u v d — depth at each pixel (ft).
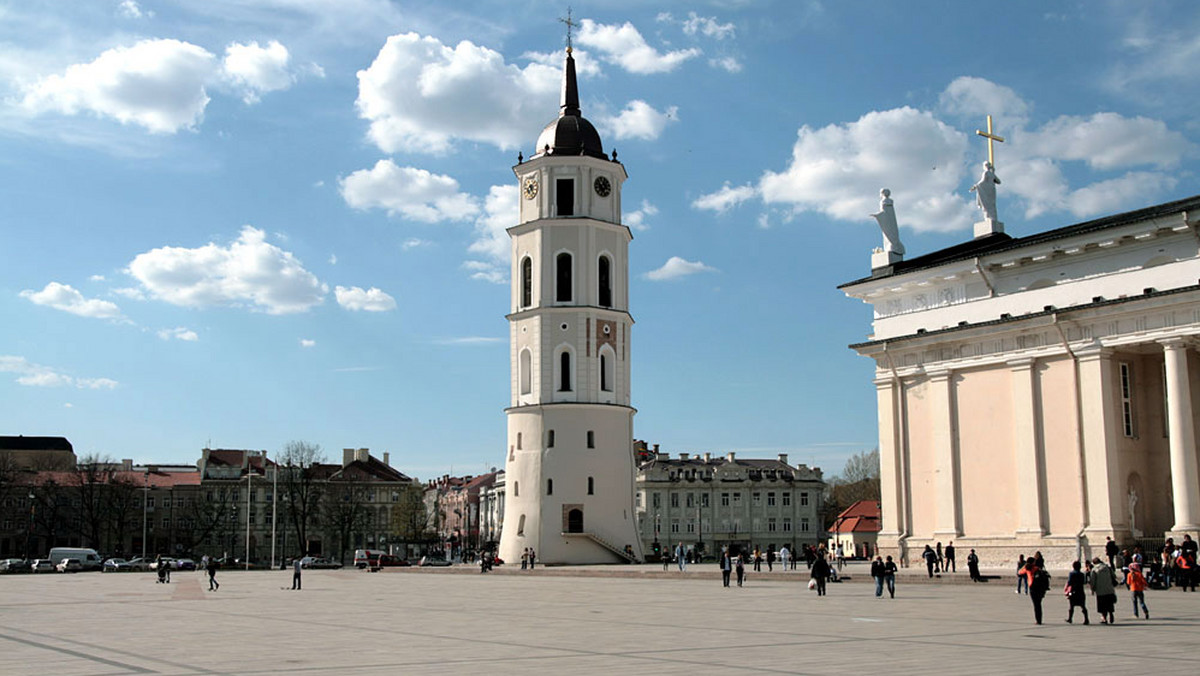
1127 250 153.79
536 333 279.28
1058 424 155.94
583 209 284.82
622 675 58.90
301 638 84.28
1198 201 151.33
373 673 61.05
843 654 67.62
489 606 124.98
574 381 276.82
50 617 112.57
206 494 480.23
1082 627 83.76
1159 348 151.23
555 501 270.67
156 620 106.83
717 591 149.89
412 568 271.08
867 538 411.54
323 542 482.69
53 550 330.54
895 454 177.88
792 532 488.44
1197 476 142.51
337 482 481.87
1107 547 139.03
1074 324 154.61
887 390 180.45
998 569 159.22
